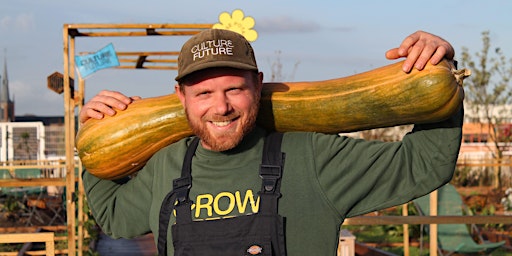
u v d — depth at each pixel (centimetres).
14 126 2703
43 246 1143
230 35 266
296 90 306
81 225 909
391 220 592
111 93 331
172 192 276
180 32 907
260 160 274
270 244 257
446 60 276
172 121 315
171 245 273
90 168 323
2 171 1683
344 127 302
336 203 269
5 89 7112
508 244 1114
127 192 312
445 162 274
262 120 305
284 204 264
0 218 1428
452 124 276
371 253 998
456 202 914
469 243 859
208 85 263
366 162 271
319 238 265
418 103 272
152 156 317
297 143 277
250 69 263
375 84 286
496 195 1684
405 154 275
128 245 1130
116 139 318
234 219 260
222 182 270
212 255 257
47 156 2733
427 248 1103
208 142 270
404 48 273
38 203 1512
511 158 2052
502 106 2458
